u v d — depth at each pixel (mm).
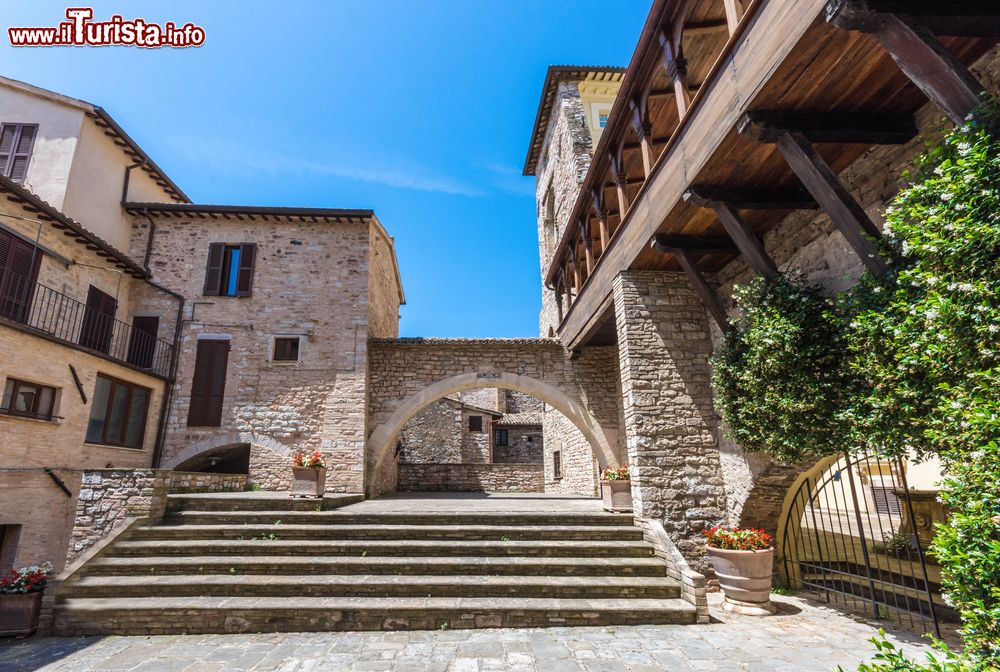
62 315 9359
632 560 6234
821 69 3930
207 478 8984
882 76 4008
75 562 5762
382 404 11328
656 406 7340
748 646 4648
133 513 6645
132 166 11867
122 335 10891
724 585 5926
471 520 7195
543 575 6031
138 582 5559
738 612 5676
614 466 11016
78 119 10508
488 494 14102
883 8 3182
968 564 2475
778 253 6371
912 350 3357
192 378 10961
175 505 7258
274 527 6688
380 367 11531
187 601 5328
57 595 5324
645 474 7105
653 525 6727
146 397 10445
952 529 2609
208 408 10820
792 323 4879
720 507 7113
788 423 4984
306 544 6348
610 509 7633
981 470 2631
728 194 5547
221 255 11750
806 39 3639
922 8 3215
